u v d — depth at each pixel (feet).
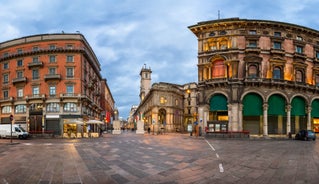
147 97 307.37
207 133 126.52
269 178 30.22
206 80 138.21
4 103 188.65
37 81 179.11
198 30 144.77
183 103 300.20
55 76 174.09
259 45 136.05
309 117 141.49
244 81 130.62
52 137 131.23
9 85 188.65
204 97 139.33
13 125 126.00
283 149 65.16
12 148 69.82
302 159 45.96
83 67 185.06
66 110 175.73
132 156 50.57
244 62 134.21
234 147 70.69
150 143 86.12
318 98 146.30
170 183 28.07
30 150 63.87
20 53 181.37
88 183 28.32
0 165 40.60
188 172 33.96
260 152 57.52
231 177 30.83
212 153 55.16
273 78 133.08
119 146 74.33
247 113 132.46
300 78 142.51
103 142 93.50
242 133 122.62
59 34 181.37
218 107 136.36
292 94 137.28
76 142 94.38
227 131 124.67
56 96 176.04
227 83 132.67
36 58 180.96
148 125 296.71
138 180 29.55
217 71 139.23
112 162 42.93
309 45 146.72
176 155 51.67
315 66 146.72
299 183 27.73
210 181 28.84
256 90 132.05
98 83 263.08
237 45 135.74
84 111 184.14
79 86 177.47
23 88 182.91
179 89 290.35
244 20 134.51
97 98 250.98
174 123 267.80
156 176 31.60
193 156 50.01
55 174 33.22
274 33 139.64
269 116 136.26
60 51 177.27
